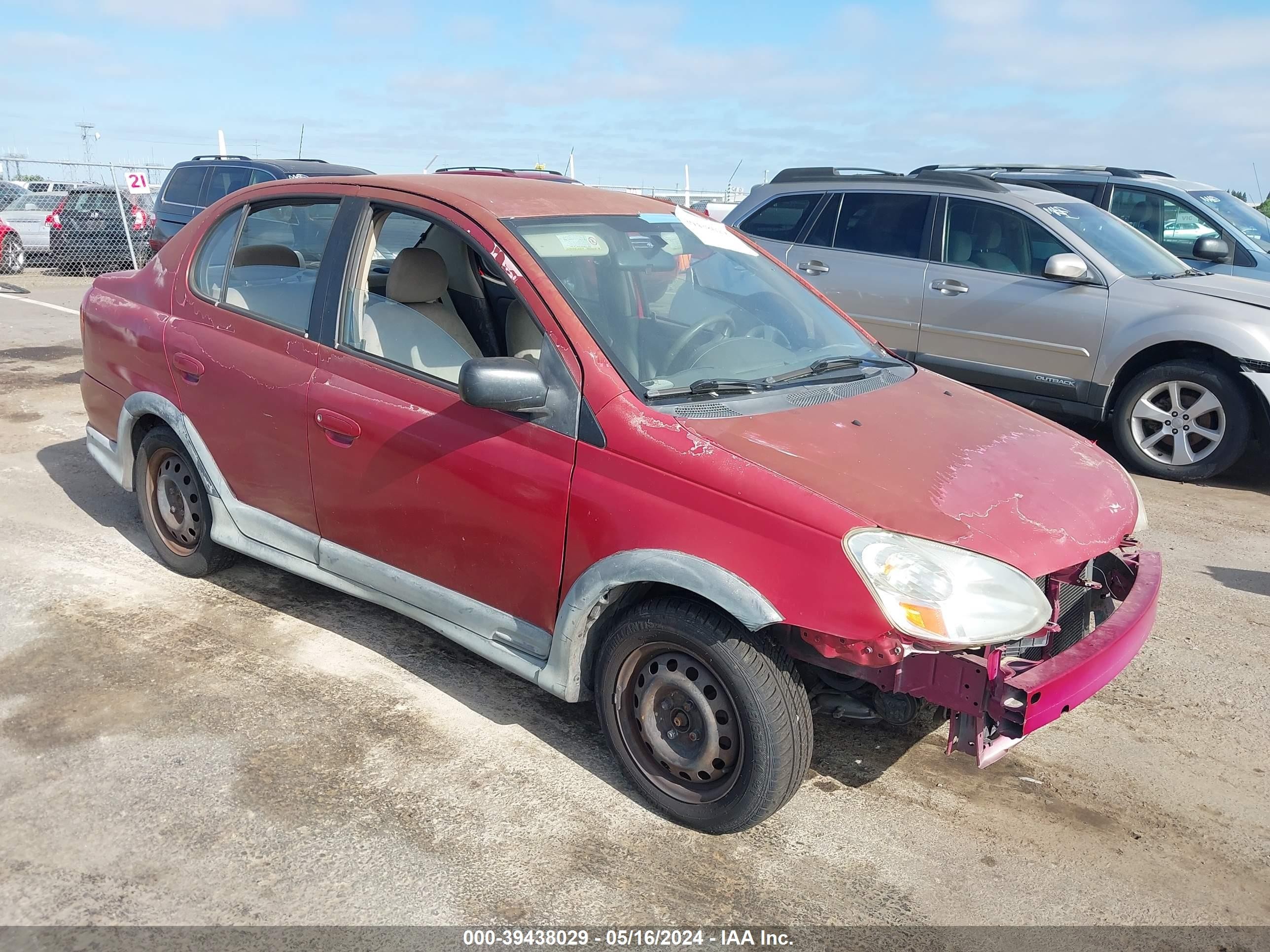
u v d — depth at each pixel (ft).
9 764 10.13
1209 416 21.26
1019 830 9.79
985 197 23.67
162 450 14.28
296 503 12.39
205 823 9.34
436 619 11.21
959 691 8.27
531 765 10.49
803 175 27.43
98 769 10.10
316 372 11.84
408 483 10.92
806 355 11.78
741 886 8.84
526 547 10.04
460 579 10.82
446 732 11.03
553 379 9.87
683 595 9.26
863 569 8.16
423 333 11.32
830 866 9.16
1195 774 10.83
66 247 55.11
